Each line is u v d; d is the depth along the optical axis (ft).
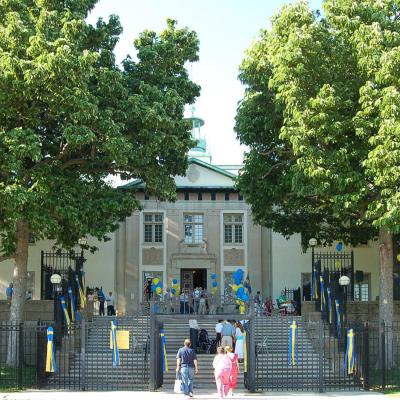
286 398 64.69
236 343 78.33
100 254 122.62
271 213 96.37
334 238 100.68
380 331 79.51
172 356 83.51
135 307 123.95
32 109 76.07
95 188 81.76
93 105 73.97
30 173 75.87
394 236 94.22
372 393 68.74
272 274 123.24
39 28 74.69
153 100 82.53
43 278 98.37
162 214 127.44
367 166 73.36
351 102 76.84
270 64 84.94
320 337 71.92
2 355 83.76
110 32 88.22
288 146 86.89
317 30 78.74
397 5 79.10
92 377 73.26
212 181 127.54
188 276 128.57
